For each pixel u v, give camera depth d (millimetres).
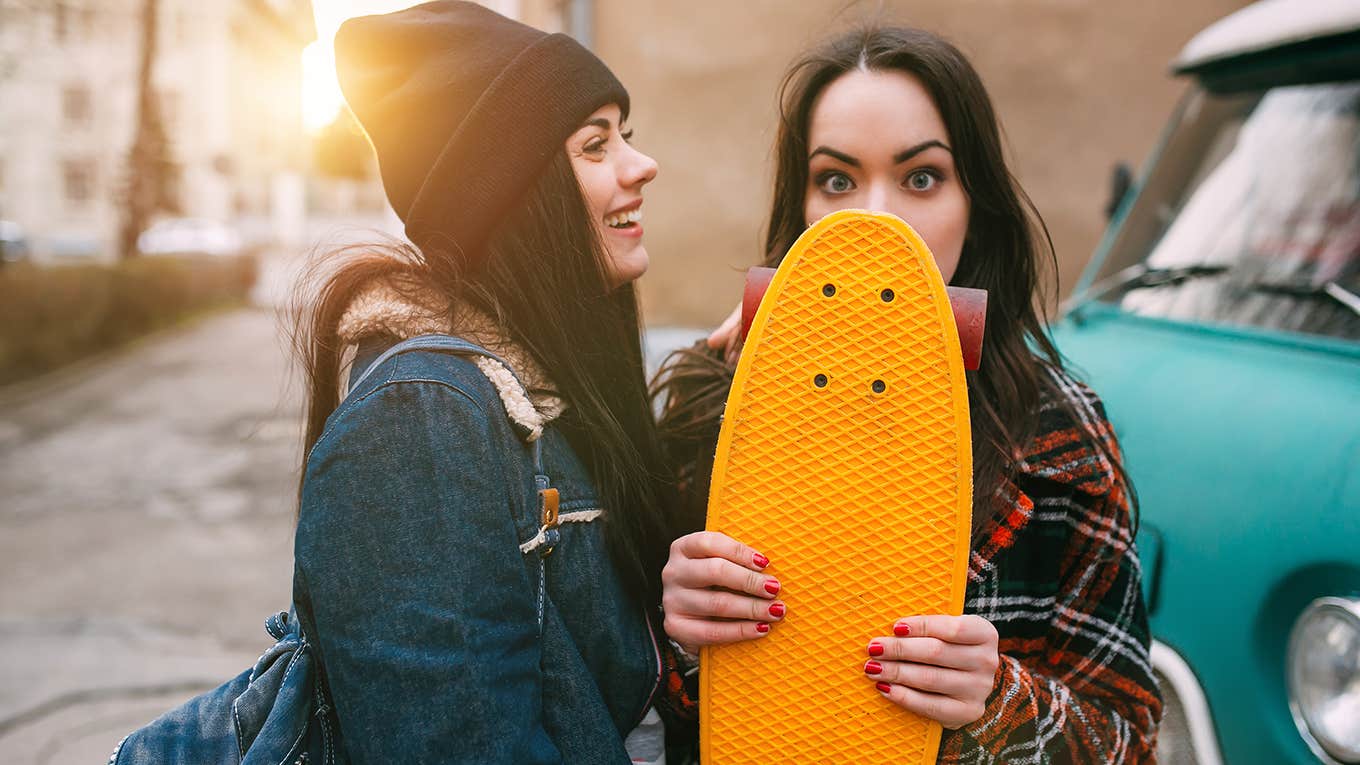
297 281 1052
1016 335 1146
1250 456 1442
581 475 1028
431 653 844
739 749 964
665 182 6828
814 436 935
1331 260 1775
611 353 1091
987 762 982
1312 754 1225
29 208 25875
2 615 3979
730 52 6684
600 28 6738
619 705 1022
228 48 28672
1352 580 1207
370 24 1072
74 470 6488
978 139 1112
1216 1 6625
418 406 898
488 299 1009
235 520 5348
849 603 933
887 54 1102
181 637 3777
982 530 1046
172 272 15461
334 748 957
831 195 1163
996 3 6668
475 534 888
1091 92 6730
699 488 1217
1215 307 1916
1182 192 2273
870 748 936
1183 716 1405
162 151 15578
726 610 934
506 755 845
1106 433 1142
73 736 3020
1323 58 2076
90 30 18047
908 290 917
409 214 1065
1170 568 1502
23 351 10141
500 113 987
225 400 9156
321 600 868
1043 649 1113
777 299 940
